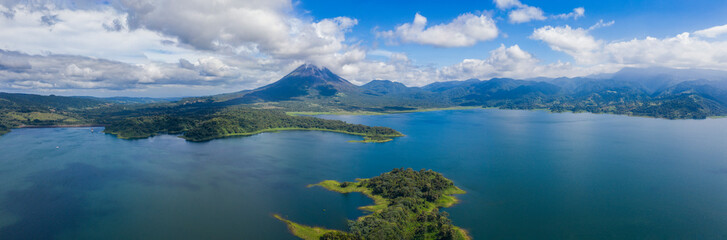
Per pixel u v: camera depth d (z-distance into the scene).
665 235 154.12
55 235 156.12
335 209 180.38
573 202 191.50
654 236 153.12
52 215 176.88
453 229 152.75
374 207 180.75
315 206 185.00
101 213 179.00
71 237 154.25
